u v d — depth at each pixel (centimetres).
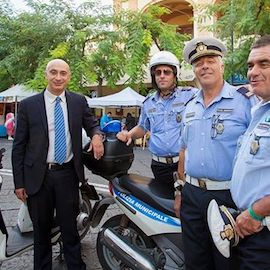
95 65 1344
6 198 617
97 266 378
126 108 1739
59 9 1403
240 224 205
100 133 338
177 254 290
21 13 1463
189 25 1997
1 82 1664
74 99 340
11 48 1447
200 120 249
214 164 241
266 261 204
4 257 328
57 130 327
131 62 1216
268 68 202
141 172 922
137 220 312
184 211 260
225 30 838
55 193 332
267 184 197
